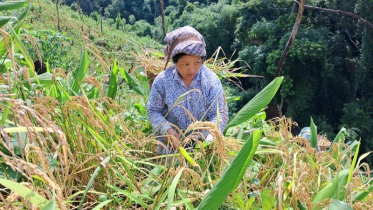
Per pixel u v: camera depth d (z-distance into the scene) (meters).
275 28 18.84
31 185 1.14
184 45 1.99
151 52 2.91
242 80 21.36
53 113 1.61
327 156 2.03
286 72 17.17
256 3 21.05
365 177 2.13
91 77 1.79
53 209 0.80
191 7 37.38
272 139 2.17
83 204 1.42
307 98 17.25
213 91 2.14
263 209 1.40
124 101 3.12
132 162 1.55
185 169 1.35
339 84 17.91
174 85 2.15
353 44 19.58
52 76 1.81
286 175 1.74
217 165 1.75
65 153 1.23
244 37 21.69
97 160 1.52
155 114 2.15
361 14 17.16
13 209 1.10
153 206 1.29
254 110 1.91
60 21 22.14
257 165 1.90
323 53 16.81
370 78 17.83
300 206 1.46
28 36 1.93
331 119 18.20
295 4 19.34
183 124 2.16
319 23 19.61
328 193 1.41
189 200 1.36
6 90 1.78
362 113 16.27
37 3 22.84
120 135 2.00
